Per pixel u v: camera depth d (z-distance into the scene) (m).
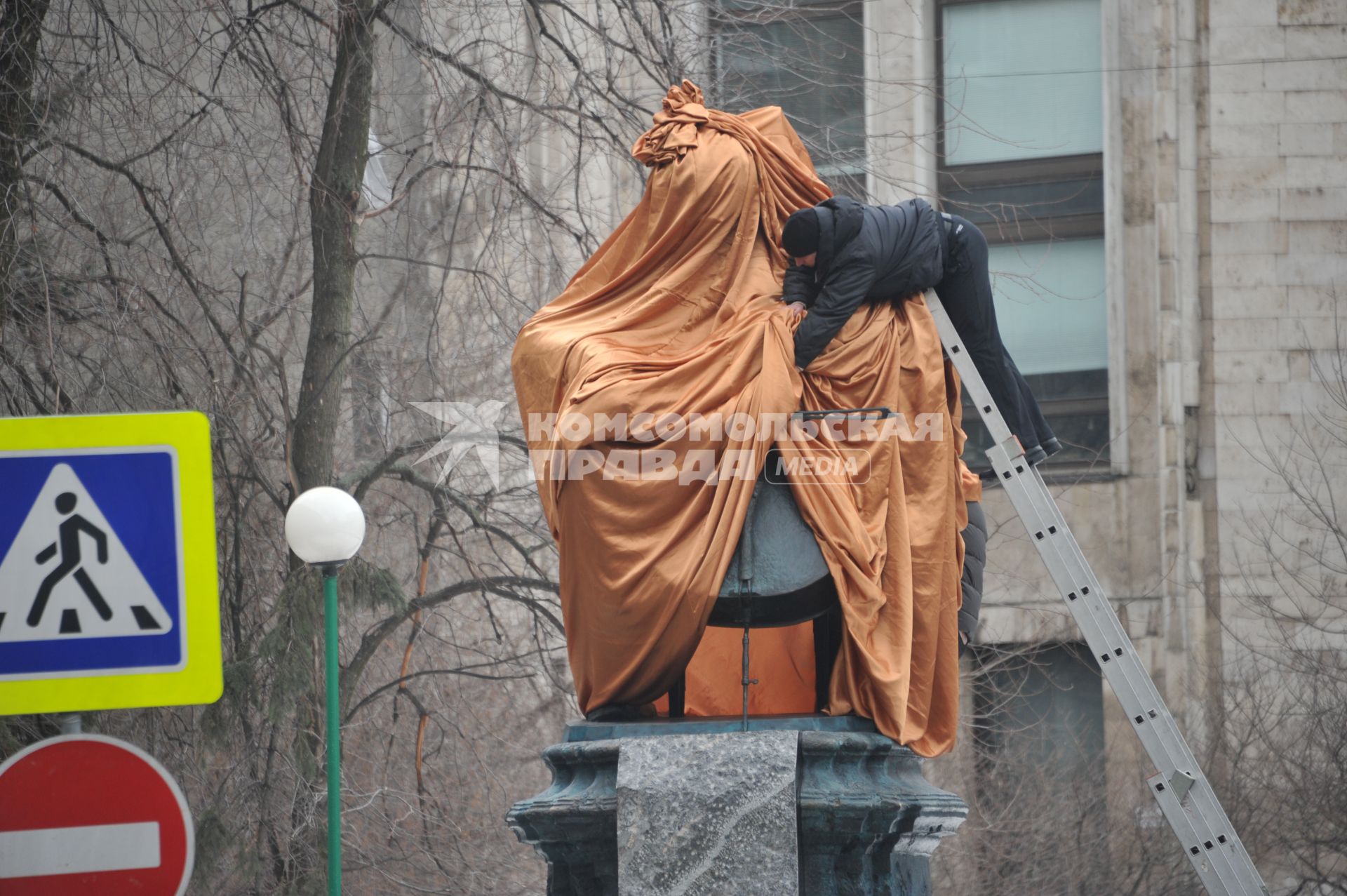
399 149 47.66
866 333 18.30
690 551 17.50
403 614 42.41
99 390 38.66
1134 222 63.69
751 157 18.97
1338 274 63.56
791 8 52.09
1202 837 17.86
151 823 16.22
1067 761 56.88
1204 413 63.69
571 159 49.00
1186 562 62.72
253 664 40.25
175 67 41.47
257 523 42.59
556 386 18.59
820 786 16.97
